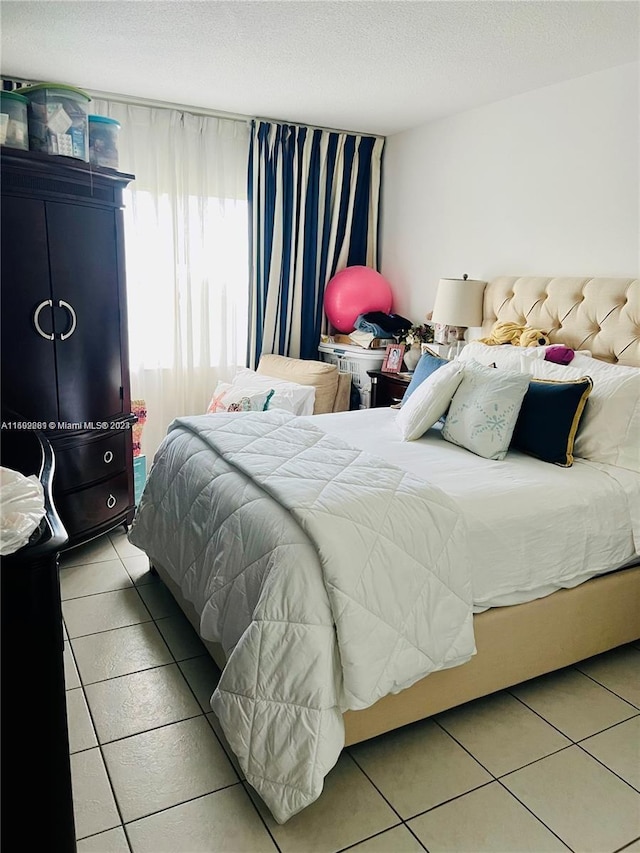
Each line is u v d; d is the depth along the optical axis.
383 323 4.22
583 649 2.19
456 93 3.37
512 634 1.98
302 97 3.55
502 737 1.91
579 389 2.34
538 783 1.73
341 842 1.54
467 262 3.82
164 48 2.82
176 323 4.14
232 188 4.19
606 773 1.77
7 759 1.02
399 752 1.84
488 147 3.59
